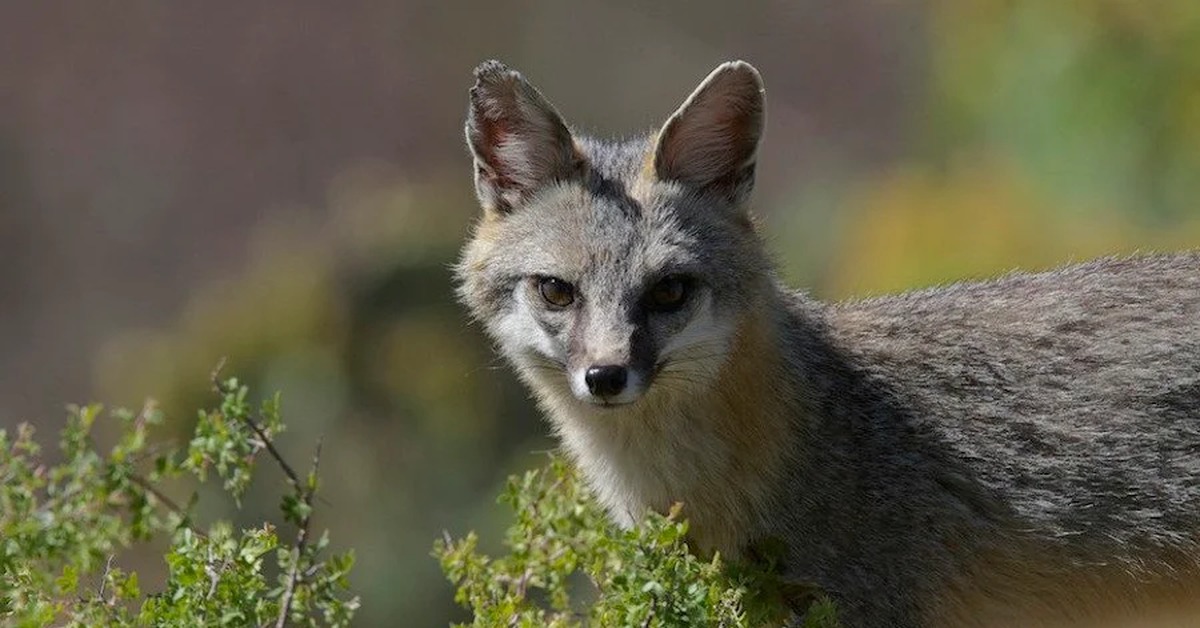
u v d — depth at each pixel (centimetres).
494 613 781
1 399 2452
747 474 834
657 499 845
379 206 2017
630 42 2861
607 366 798
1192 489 859
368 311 1869
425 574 1677
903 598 845
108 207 2719
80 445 763
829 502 843
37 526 741
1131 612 876
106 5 2891
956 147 1772
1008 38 1728
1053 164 1673
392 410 1809
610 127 2778
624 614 714
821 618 766
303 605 752
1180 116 1622
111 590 786
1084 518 859
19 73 2809
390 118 2719
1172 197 1622
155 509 888
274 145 2698
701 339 828
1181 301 879
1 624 729
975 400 868
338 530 1709
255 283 1977
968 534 854
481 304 884
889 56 2827
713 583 739
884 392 866
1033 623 873
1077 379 867
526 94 866
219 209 2705
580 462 864
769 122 2781
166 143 2755
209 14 2902
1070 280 905
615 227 844
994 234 1656
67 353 2538
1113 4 1647
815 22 2858
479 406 1809
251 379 1830
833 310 907
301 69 2800
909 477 852
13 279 2650
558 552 846
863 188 2289
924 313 896
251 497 1576
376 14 2850
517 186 883
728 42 2891
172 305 2577
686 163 866
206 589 734
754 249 859
